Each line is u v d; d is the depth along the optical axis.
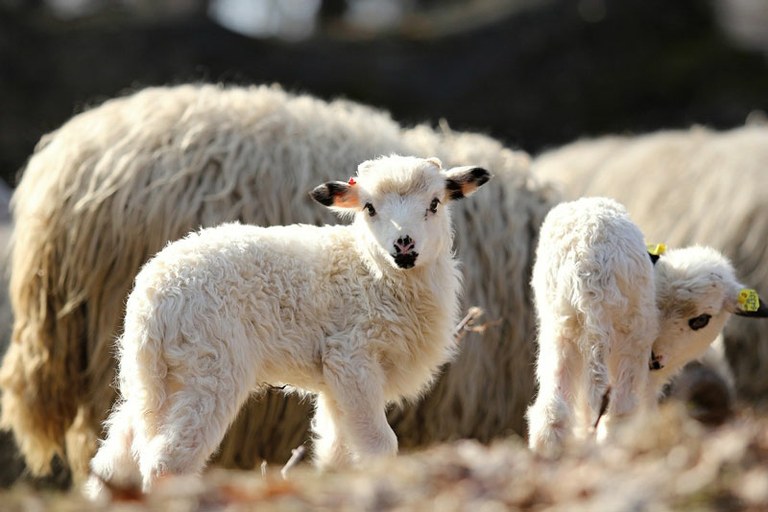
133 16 68.44
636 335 16.22
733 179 30.94
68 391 23.59
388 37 72.56
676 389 22.38
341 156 24.42
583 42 72.06
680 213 31.09
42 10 68.62
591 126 68.81
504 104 69.25
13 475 27.52
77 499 13.72
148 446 15.05
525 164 26.94
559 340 16.20
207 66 66.38
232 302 15.56
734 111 68.19
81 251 23.30
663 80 70.38
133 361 15.52
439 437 23.98
